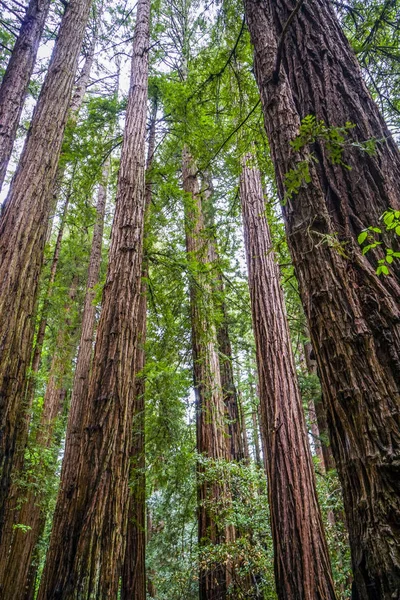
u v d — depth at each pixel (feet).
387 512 3.84
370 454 4.15
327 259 5.33
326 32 7.19
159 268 24.17
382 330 4.59
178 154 30.25
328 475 21.36
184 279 22.71
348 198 5.59
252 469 20.26
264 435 15.75
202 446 20.57
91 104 26.53
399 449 4.00
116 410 12.75
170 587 20.61
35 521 26.68
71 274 36.52
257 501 18.62
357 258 5.13
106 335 14.06
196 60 17.72
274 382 15.90
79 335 36.96
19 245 12.49
